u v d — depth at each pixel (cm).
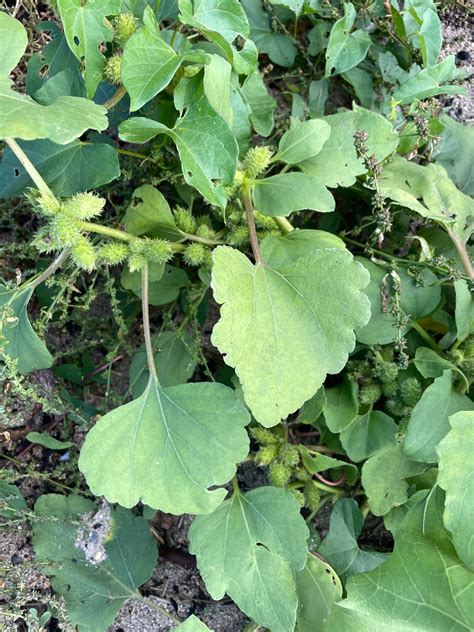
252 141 39
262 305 29
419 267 33
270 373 28
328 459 34
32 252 36
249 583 31
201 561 32
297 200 30
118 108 34
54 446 37
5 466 38
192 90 28
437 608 28
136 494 29
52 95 31
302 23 41
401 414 35
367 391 34
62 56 33
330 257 29
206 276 33
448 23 42
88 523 37
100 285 39
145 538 37
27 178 31
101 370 40
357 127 33
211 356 40
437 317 35
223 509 33
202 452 29
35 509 37
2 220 37
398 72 39
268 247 31
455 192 35
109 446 30
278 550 32
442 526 30
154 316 40
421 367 33
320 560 33
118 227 35
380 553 35
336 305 28
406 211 35
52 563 36
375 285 33
